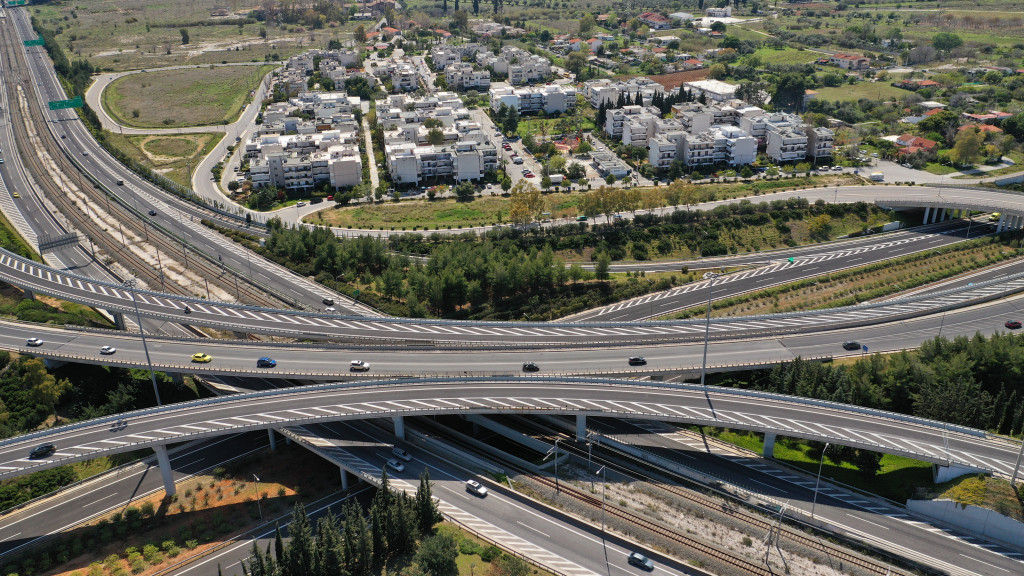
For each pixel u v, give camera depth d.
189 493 183.62
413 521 158.12
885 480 178.88
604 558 153.12
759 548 156.50
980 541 158.62
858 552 155.75
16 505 181.00
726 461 187.00
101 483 188.75
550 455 190.25
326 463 196.12
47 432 183.62
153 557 161.25
